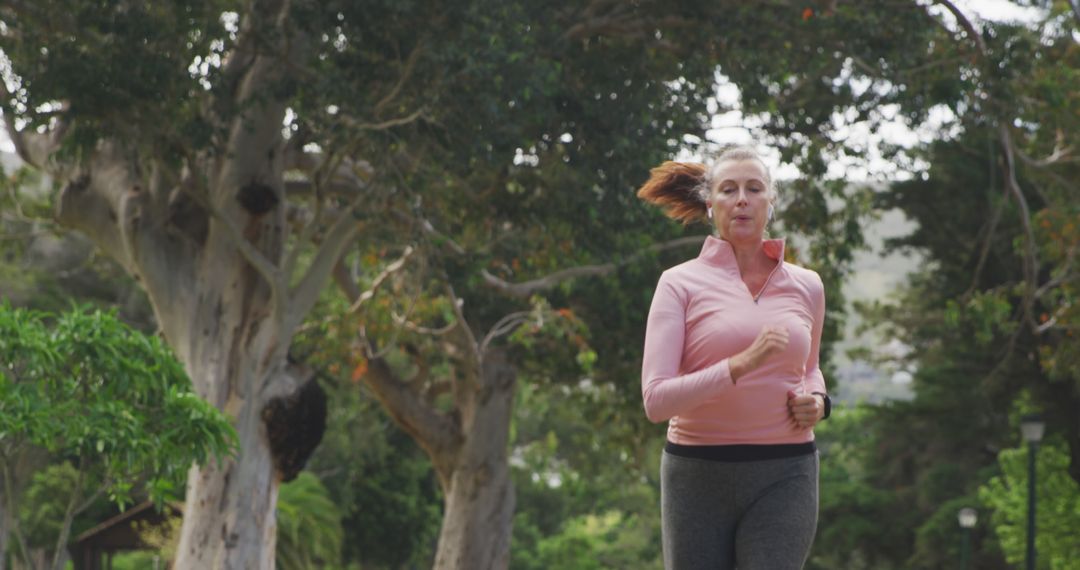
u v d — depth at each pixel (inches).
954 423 1348.4
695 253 818.8
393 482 1619.1
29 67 553.9
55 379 364.5
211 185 662.5
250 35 573.3
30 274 1498.5
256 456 660.1
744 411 134.5
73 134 561.0
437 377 1119.6
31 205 962.1
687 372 138.4
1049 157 788.6
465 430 969.5
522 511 2234.3
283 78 570.3
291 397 665.0
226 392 655.1
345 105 554.9
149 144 573.6
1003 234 1093.1
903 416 1373.0
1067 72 697.6
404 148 591.2
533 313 735.7
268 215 664.4
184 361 667.4
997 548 1346.0
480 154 555.2
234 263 661.9
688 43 642.8
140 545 1093.8
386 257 753.0
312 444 676.1
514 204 645.3
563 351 905.5
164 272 666.2
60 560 374.3
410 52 546.0
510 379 973.8
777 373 134.9
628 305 832.9
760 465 134.7
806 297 139.6
